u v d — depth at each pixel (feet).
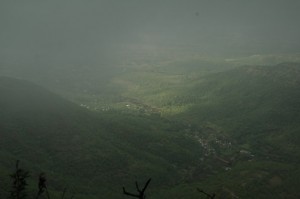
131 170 539.29
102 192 464.24
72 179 487.20
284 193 456.45
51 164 522.88
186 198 446.19
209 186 478.18
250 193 446.60
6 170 428.97
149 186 508.12
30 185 396.16
